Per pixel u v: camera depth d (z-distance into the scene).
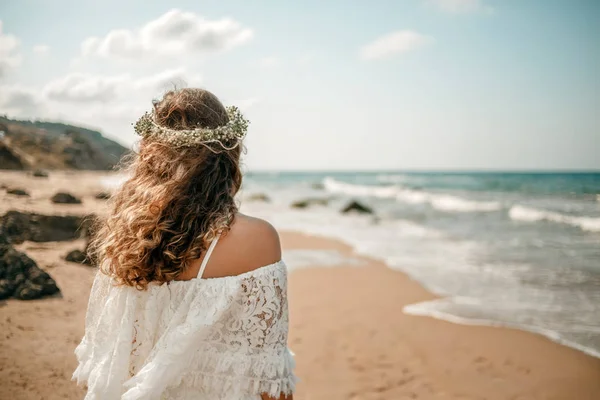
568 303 7.20
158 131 1.43
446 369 4.97
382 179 79.94
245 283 1.29
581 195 32.19
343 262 10.68
